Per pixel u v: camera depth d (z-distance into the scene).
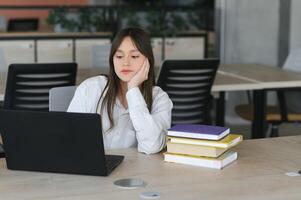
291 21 6.53
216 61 3.98
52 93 2.71
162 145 2.38
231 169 2.13
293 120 4.61
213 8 7.47
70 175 2.05
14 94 3.74
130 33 2.41
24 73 3.68
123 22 7.17
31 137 2.06
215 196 1.83
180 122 4.13
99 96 2.54
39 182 1.97
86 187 1.92
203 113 4.19
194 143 2.17
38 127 2.04
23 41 6.58
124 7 7.24
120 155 2.30
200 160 2.15
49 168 2.08
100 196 1.83
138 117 2.35
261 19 6.58
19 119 2.04
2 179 2.00
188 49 7.13
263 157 2.30
